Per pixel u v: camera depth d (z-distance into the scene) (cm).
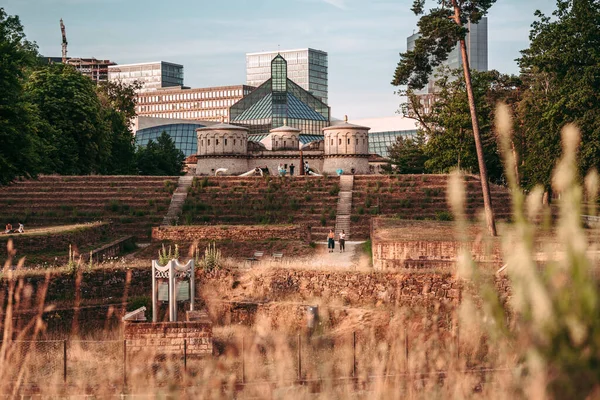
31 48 9338
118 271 3703
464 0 4744
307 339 2320
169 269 2869
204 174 10381
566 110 5553
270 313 3209
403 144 12925
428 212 7294
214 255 3869
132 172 11488
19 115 5562
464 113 8525
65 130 8812
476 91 8569
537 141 6166
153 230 6044
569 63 5600
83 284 3569
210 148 10394
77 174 8856
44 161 6650
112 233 6625
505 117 633
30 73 8838
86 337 2797
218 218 7219
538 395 569
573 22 5562
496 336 702
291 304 3212
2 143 5416
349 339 2312
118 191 7819
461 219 704
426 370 1185
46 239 5166
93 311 3158
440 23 4566
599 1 5622
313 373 1570
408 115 9588
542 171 5731
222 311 3297
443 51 4731
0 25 5497
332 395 1203
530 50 5869
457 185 699
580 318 565
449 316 2227
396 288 3384
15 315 2892
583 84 5419
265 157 10675
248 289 3609
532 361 578
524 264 593
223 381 1620
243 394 1411
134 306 3284
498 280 2170
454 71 9081
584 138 5303
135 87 14600
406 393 1069
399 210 7369
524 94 8338
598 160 5103
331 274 3553
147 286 3728
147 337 2531
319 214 7338
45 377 1920
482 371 968
